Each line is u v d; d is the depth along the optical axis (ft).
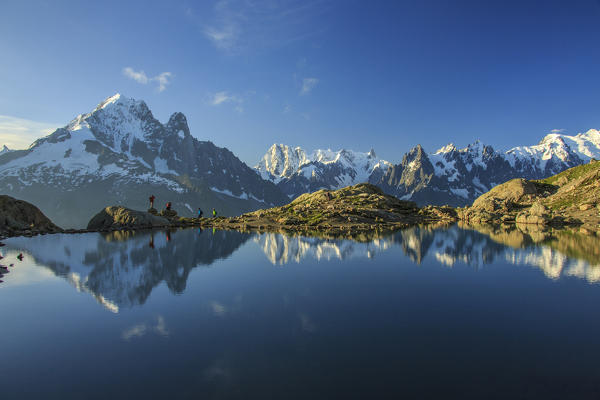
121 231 159.02
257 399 22.57
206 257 80.79
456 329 35.04
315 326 35.81
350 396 22.76
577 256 82.64
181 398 22.90
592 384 24.21
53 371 26.86
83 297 46.52
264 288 51.49
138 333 34.24
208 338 32.78
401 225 201.05
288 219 197.88
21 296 47.11
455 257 81.41
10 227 142.61
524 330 34.78
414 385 24.21
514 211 297.12
